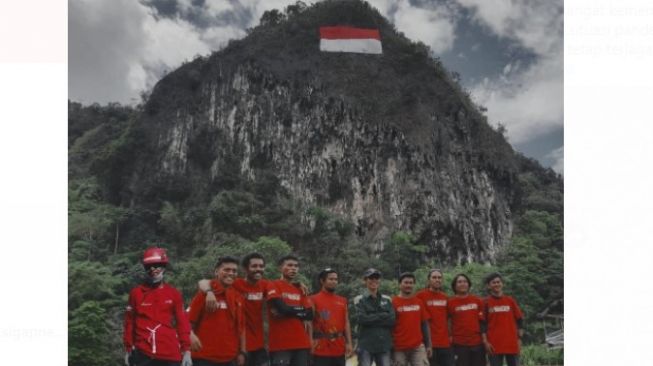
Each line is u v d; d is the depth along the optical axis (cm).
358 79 9631
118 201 9588
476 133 9594
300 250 7925
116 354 3450
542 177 10969
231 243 7169
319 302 827
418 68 9838
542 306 5931
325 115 9381
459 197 8938
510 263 7194
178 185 9325
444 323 963
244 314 756
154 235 8344
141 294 631
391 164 8962
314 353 808
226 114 9719
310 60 9819
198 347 653
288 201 8775
